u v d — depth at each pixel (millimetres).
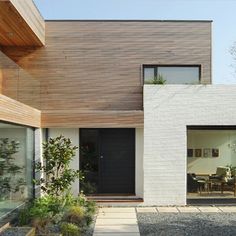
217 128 12359
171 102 12156
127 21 13656
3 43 13117
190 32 13727
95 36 13594
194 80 13648
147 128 12117
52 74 13492
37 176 11945
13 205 9797
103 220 9961
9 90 8797
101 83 13516
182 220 9922
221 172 14664
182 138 12117
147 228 9055
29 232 7578
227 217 10297
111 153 13195
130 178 13148
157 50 13641
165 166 12094
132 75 13539
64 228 8289
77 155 12648
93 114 12078
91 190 12922
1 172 8805
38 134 12047
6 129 9242
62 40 13570
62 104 13445
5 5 9320
